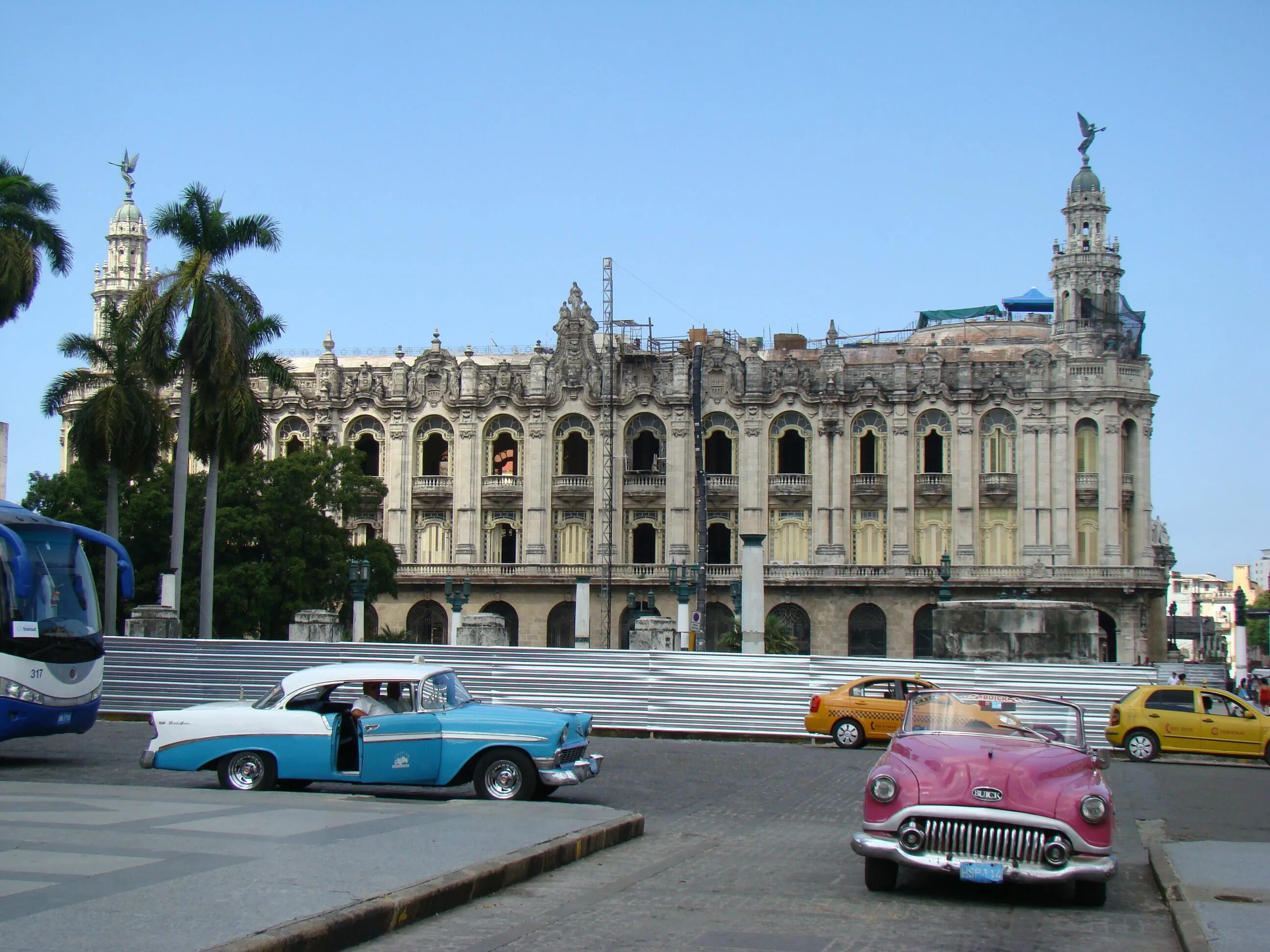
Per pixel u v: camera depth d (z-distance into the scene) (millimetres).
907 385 94562
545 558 96500
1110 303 101125
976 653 47594
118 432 64500
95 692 31531
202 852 16297
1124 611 90188
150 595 78875
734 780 31438
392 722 24641
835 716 40812
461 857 17094
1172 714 40750
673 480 95750
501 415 98250
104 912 13070
